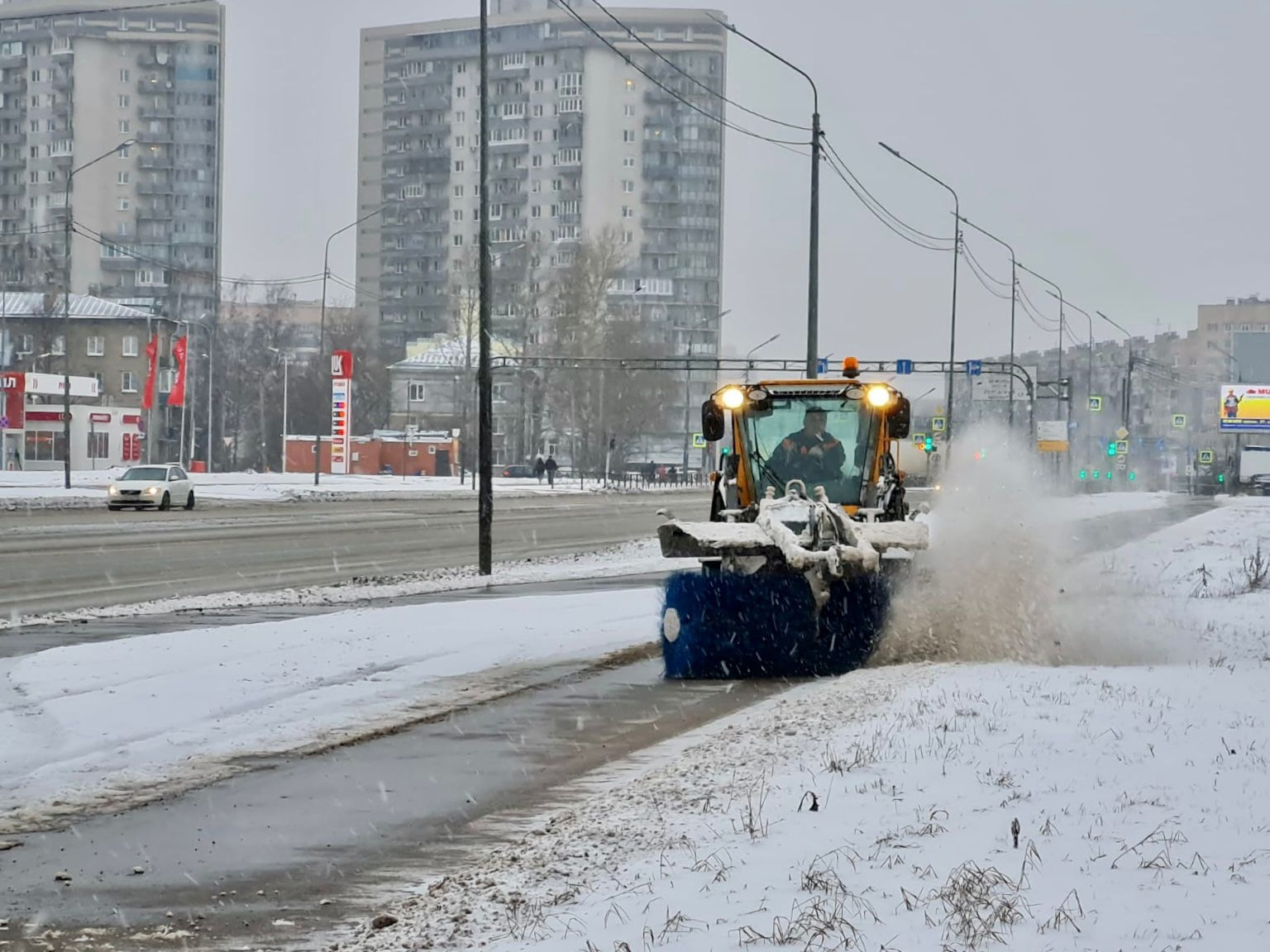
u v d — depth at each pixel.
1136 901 6.02
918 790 8.42
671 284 162.50
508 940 6.09
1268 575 25.23
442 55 168.38
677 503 64.75
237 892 7.54
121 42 163.62
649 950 5.68
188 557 31.62
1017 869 6.59
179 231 165.25
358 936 6.64
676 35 161.62
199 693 13.28
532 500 68.31
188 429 116.19
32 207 164.75
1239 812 7.64
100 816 9.20
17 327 113.94
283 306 148.88
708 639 15.59
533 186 164.12
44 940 6.75
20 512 46.91
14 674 14.16
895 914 5.98
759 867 6.88
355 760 11.05
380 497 64.44
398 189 171.50
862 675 14.70
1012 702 11.77
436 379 134.50
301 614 21.25
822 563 14.70
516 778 10.42
